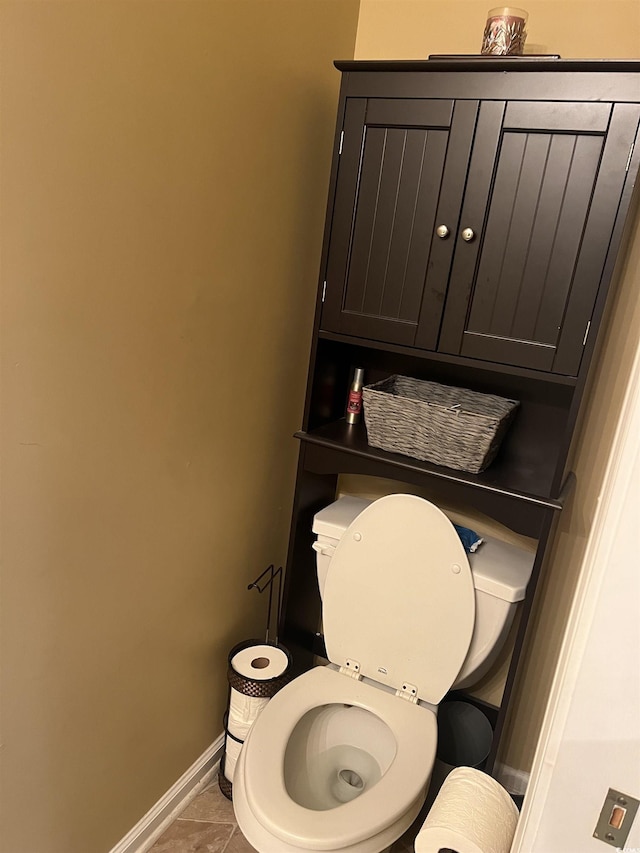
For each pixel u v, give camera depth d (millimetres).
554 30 1441
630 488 574
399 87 1341
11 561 1032
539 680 1716
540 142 1252
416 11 1561
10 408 969
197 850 1553
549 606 1656
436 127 1326
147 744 1482
